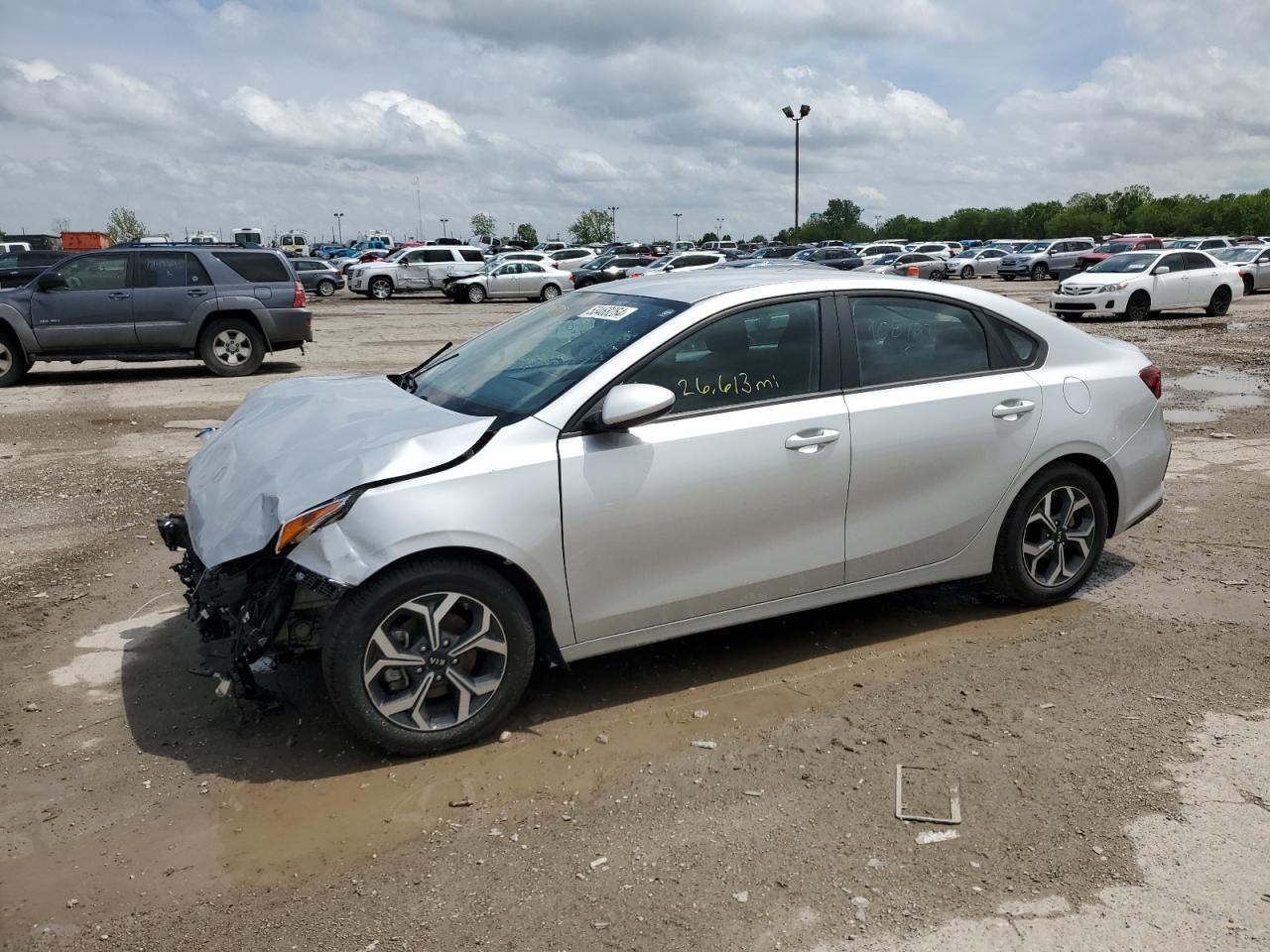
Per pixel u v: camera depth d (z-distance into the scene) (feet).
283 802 10.64
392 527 10.62
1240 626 15.02
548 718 12.47
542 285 114.52
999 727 12.03
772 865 9.45
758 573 12.91
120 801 10.66
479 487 11.10
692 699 12.91
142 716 12.52
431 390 14.07
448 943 8.46
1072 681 13.24
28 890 9.27
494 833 10.05
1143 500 16.19
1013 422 14.44
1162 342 54.80
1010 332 14.90
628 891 9.11
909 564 14.08
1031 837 9.80
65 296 43.29
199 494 12.19
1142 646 14.34
